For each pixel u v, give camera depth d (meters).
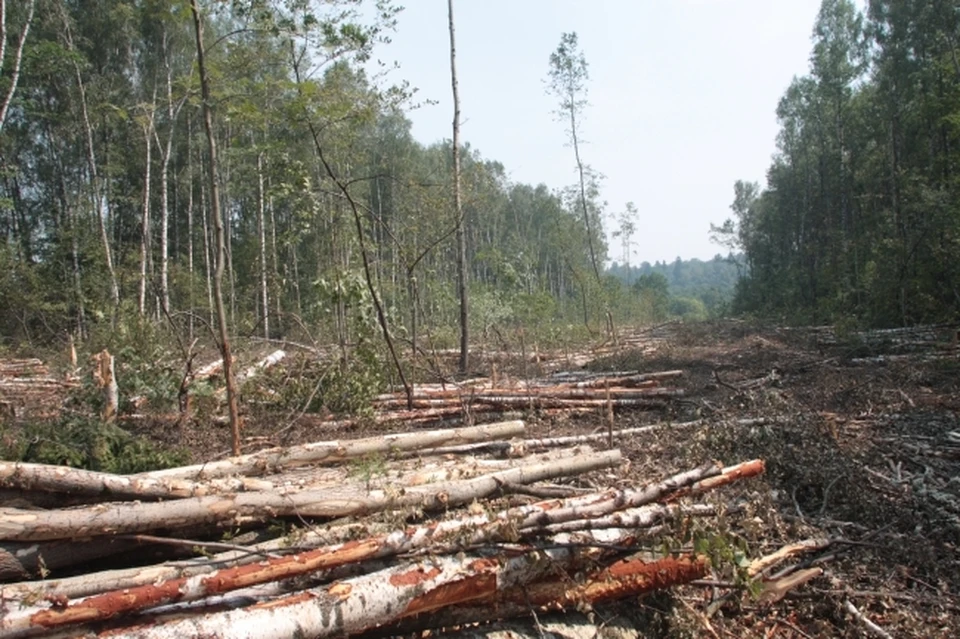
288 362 10.26
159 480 3.60
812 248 33.47
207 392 7.84
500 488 3.92
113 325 10.53
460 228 13.10
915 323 17.61
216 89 7.39
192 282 19.22
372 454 4.96
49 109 23.73
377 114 8.70
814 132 34.59
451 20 12.91
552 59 23.06
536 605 3.22
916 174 19.72
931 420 7.34
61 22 19.47
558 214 32.81
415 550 3.05
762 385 10.17
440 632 3.07
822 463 5.59
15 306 16.81
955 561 4.18
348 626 2.70
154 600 2.59
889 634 3.48
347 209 12.75
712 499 4.70
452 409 8.63
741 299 46.78
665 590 3.65
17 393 9.72
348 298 9.38
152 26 22.64
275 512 3.41
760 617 3.73
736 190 56.25
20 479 3.25
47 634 2.45
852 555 4.34
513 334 16.12
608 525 3.34
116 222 29.05
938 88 20.41
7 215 27.02
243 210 29.98
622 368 12.51
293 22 6.74
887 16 23.80
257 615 2.56
